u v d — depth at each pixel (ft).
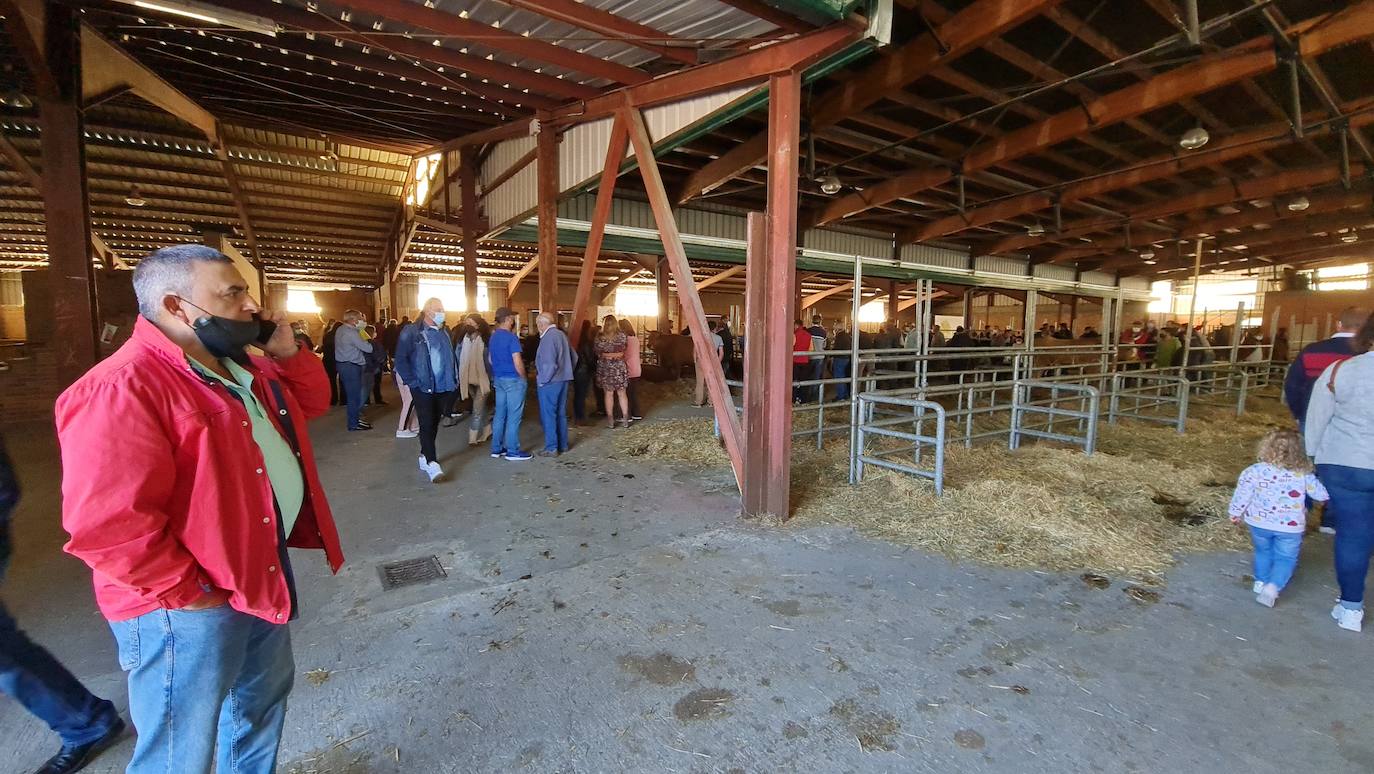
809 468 18.07
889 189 42.22
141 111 36.78
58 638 8.65
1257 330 56.39
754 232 13.37
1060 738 6.85
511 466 18.78
